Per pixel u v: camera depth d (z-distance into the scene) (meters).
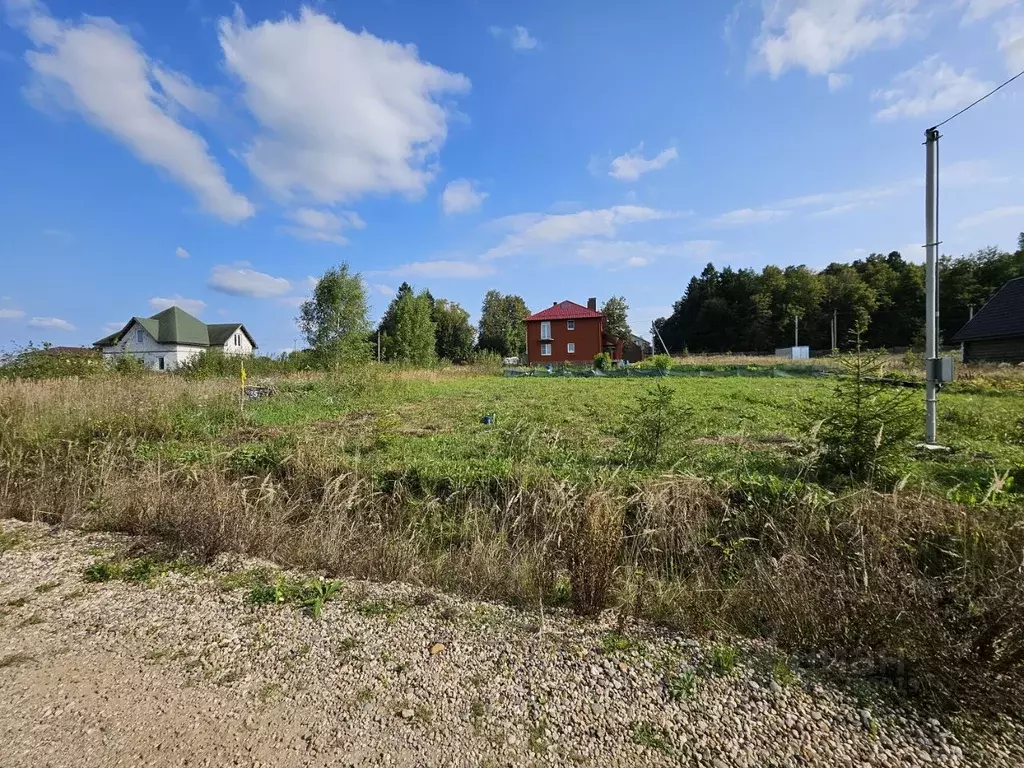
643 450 5.72
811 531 3.47
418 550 3.92
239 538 3.98
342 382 13.77
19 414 7.03
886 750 1.87
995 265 50.03
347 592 3.24
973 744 1.89
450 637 2.69
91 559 3.84
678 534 3.82
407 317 37.25
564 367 30.42
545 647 2.58
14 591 3.31
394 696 2.21
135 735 2.00
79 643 2.68
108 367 16.64
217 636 2.74
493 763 1.84
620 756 1.86
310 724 2.05
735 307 60.00
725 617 2.82
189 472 5.20
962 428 7.25
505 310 73.12
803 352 38.09
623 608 2.91
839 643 2.46
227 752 1.91
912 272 52.38
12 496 5.26
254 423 8.88
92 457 5.94
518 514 4.26
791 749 1.88
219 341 48.91
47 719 2.10
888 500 3.48
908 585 2.55
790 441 6.23
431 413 10.11
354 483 4.70
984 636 2.18
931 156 6.24
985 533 3.05
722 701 2.14
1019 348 21.36
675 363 27.16
